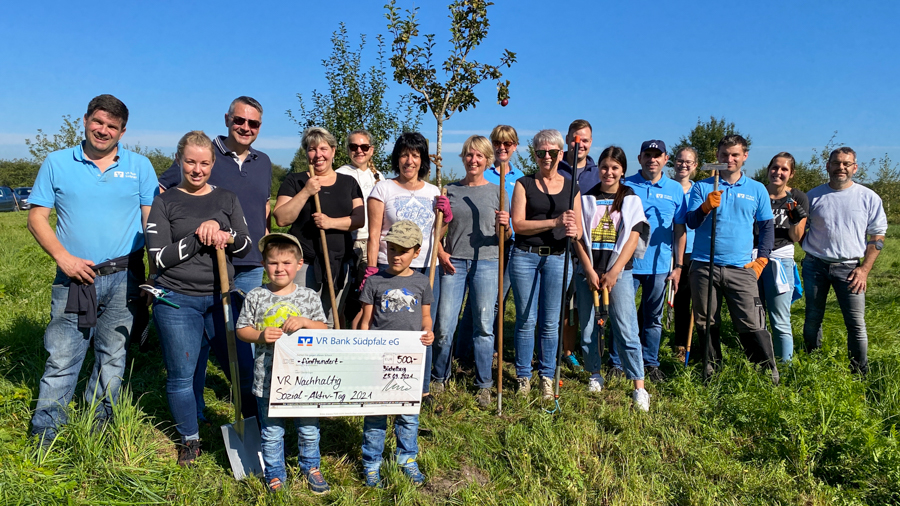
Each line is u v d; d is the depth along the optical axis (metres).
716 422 4.20
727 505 3.22
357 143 4.98
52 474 2.99
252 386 3.38
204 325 3.54
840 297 5.17
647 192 5.25
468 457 3.72
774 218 5.29
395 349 3.24
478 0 6.58
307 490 3.23
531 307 4.61
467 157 4.41
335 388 3.15
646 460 3.65
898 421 4.10
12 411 3.78
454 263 4.45
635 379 4.55
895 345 5.77
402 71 6.82
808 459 3.67
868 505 3.28
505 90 6.77
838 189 5.12
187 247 3.17
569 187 4.58
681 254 5.20
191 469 3.29
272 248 3.08
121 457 3.24
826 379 4.45
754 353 4.81
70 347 3.39
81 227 3.32
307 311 3.19
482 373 4.62
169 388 3.36
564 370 5.41
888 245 15.82
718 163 4.48
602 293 4.58
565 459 3.55
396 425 3.43
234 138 4.00
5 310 6.10
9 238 12.64
